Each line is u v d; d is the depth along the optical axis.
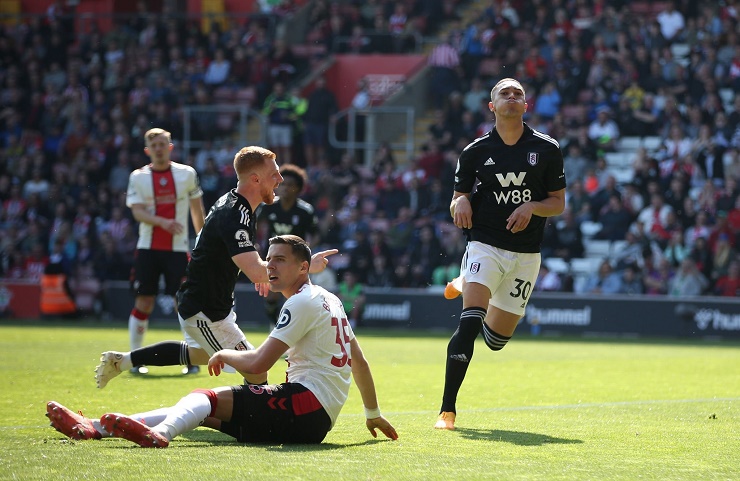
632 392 31.59
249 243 22.17
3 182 91.38
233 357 19.23
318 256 20.48
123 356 22.47
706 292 68.50
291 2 104.69
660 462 18.03
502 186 24.38
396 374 37.28
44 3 109.38
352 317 72.06
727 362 44.25
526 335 68.06
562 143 80.56
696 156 76.88
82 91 96.50
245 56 96.06
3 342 50.03
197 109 91.62
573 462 17.88
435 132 85.62
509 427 22.97
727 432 22.11
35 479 15.70
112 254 80.94
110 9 107.38
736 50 83.81
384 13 99.44
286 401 19.19
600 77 84.25
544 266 72.81
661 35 85.31
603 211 75.25
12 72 99.94
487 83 89.38
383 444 19.83
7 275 85.19
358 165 90.38
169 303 74.75
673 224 72.25
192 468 16.53
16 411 25.14
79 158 90.69
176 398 28.11
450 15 101.19
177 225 36.53
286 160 88.06
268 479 15.71
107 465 16.75
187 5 108.50
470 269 24.31
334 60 98.25
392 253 77.31
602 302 68.56
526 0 92.12
